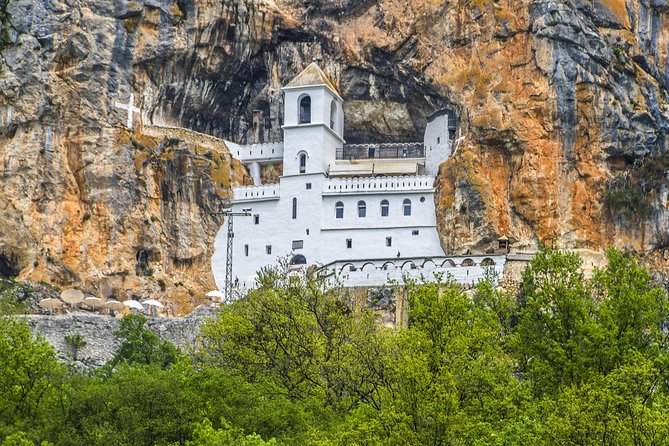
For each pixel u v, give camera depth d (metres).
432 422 194.62
